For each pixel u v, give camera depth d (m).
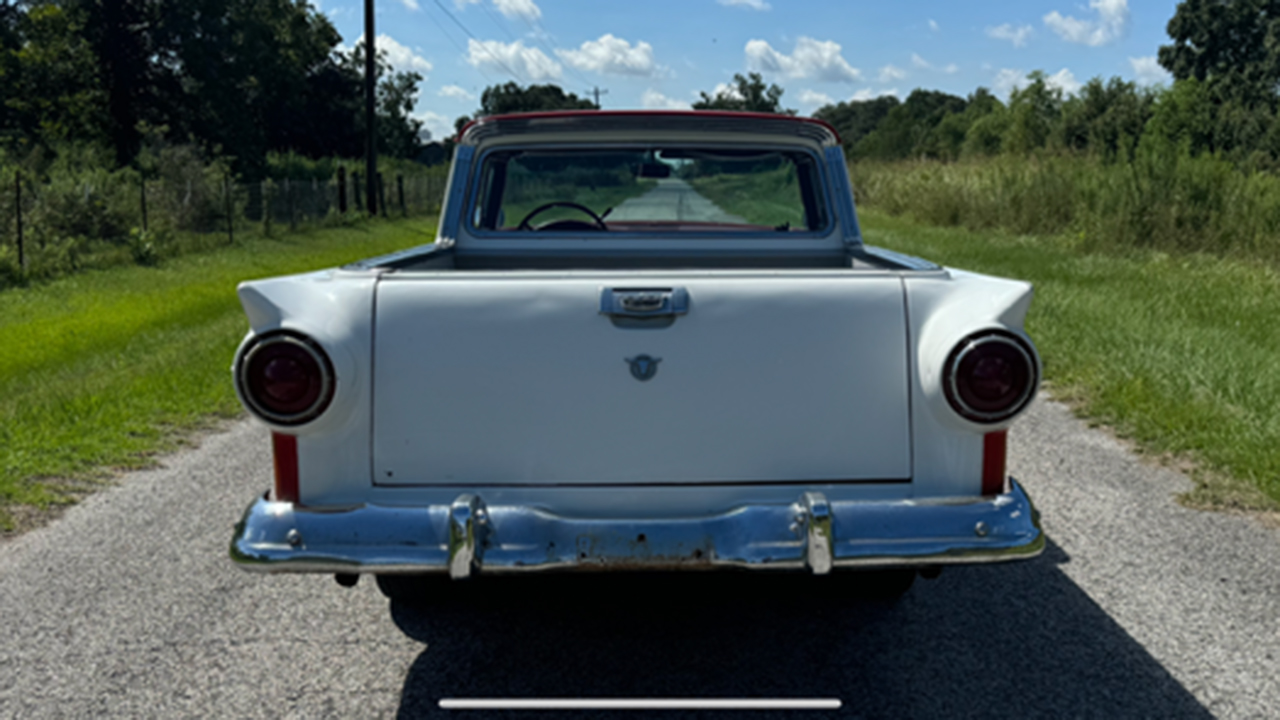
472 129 4.11
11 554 4.12
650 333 2.53
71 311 11.20
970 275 2.72
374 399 2.53
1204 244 13.54
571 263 4.22
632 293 2.51
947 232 19.83
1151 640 3.20
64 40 38.06
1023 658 3.09
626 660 3.14
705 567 2.47
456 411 2.54
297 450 2.54
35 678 3.03
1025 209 18.55
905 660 3.10
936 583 3.73
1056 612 3.44
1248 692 2.85
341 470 2.55
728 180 4.23
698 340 2.53
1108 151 19.06
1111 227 14.54
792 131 4.12
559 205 4.28
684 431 2.54
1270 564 3.82
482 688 2.96
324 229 24.70
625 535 2.47
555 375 2.53
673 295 2.51
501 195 4.25
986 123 59.34
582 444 2.54
